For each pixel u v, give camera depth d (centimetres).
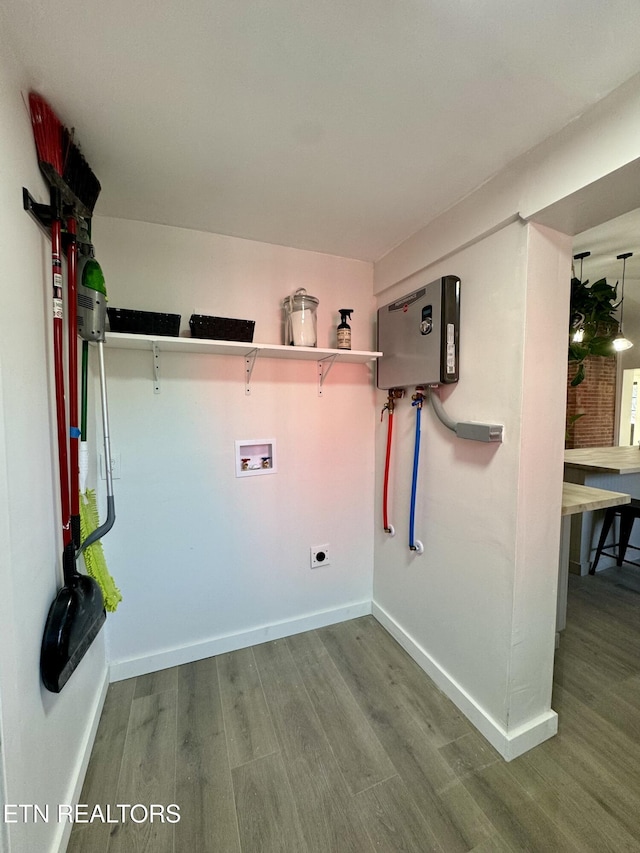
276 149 120
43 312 102
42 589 96
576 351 315
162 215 160
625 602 243
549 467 134
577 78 93
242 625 196
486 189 135
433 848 107
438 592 169
